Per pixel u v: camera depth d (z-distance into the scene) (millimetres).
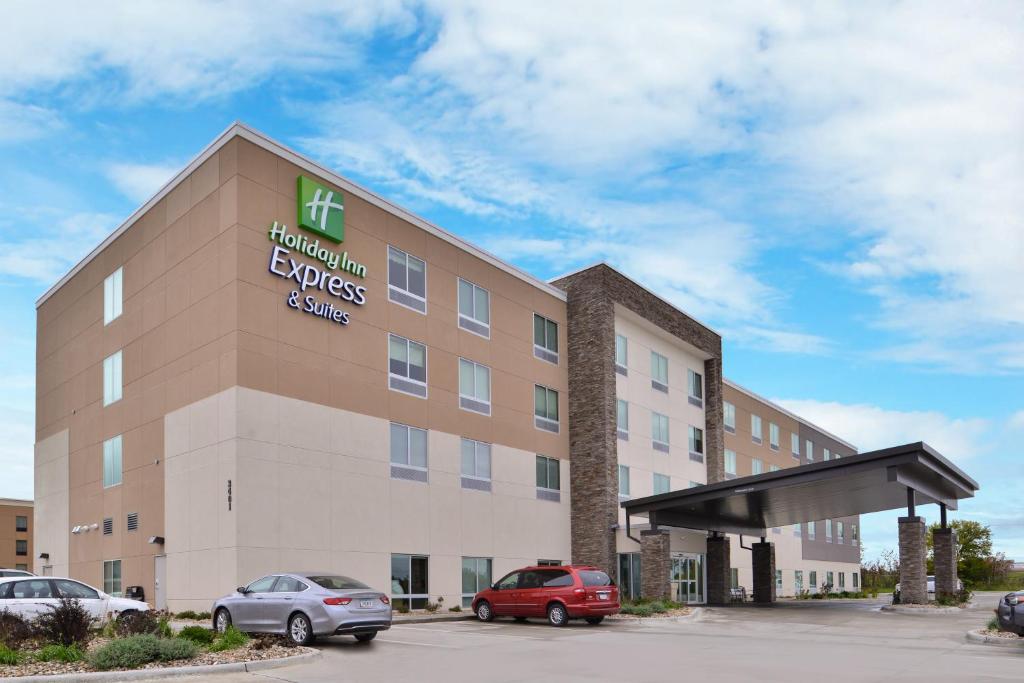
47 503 34562
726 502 35906
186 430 26375
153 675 13242
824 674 14500
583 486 37812
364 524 27828
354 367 28344
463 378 32969
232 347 24938
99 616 18156
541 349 37688
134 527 28469
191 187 27547
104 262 32312
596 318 38812
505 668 15117
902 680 13773
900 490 35969
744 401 58469
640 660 16406
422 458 30625
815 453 71125
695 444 47250
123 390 30125
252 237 25766
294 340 26469
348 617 17625
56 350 35406
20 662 13555
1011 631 20891
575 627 24453
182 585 25734
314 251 27500
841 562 71688
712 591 41875
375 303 29484
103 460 30891
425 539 30125
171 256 28172
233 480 24328
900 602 34000
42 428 35812
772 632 23266
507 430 34844
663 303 43906
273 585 18578
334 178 28562
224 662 14445
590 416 38188
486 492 33281
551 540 36406
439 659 16297
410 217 31453
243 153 25938
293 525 25562
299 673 14172
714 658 16797
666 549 34750
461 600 31312
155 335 28562
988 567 81688
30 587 18625
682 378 46781
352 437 27859
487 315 34750
